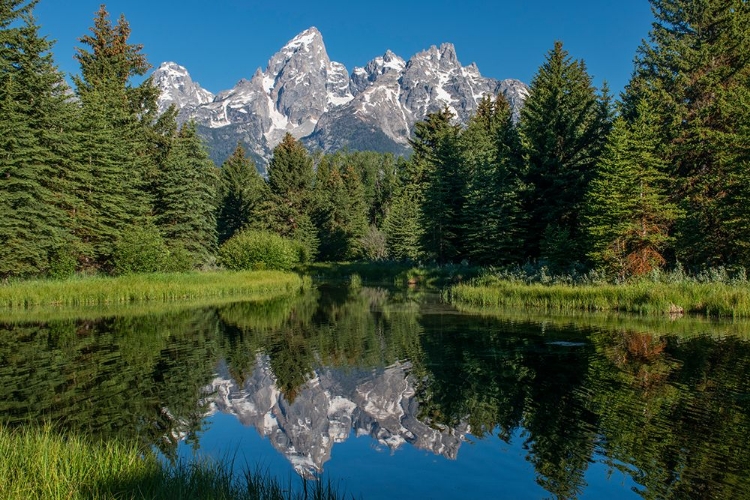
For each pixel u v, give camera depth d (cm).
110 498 493
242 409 1016
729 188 2683
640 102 3297
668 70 3481
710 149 2883
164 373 1284
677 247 2811
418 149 6788
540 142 3969
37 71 3206
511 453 760
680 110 3175
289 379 1231
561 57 4378
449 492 646
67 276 3173
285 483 680
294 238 6656
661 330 1711
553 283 2867
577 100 4319
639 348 1426
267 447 824
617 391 1027
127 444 812
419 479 689
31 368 1330
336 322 2100
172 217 4209
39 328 1955
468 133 6075
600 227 2792
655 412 898
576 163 3841
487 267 3959
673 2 3806
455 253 4666
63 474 538
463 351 1464
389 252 6631
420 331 1830
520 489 648
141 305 2761
